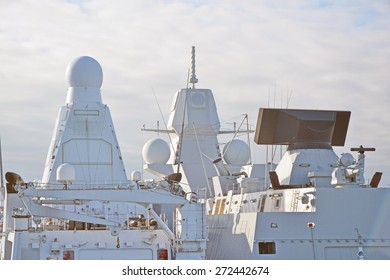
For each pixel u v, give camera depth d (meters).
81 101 63.41
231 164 72.00
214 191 70.19
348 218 51.56
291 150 58.31
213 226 59.00
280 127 57.75
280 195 55.28
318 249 51.00
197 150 73.44
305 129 57.66
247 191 60.81
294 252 51.00
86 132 62.16
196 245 50.28
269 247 51.50
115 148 62.59
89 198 49.25
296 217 51.44
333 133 58.50
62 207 56.75
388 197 52.25
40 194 49.00
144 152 72.62
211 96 75.00
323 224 51.31
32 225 55.38
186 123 73.44
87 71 63.78
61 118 62.53
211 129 73.81
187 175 72.38
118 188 49.62
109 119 63.22
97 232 50.41
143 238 50.59
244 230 53.06
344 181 52.91
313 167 57.16
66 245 49.94
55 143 61.84
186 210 50.47
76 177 61.09
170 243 50.72
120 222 54.06
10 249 52.78
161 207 60.88
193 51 76.88
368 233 51.56
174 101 74.94
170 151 73.62
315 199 51.34
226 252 55.88
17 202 52.56
